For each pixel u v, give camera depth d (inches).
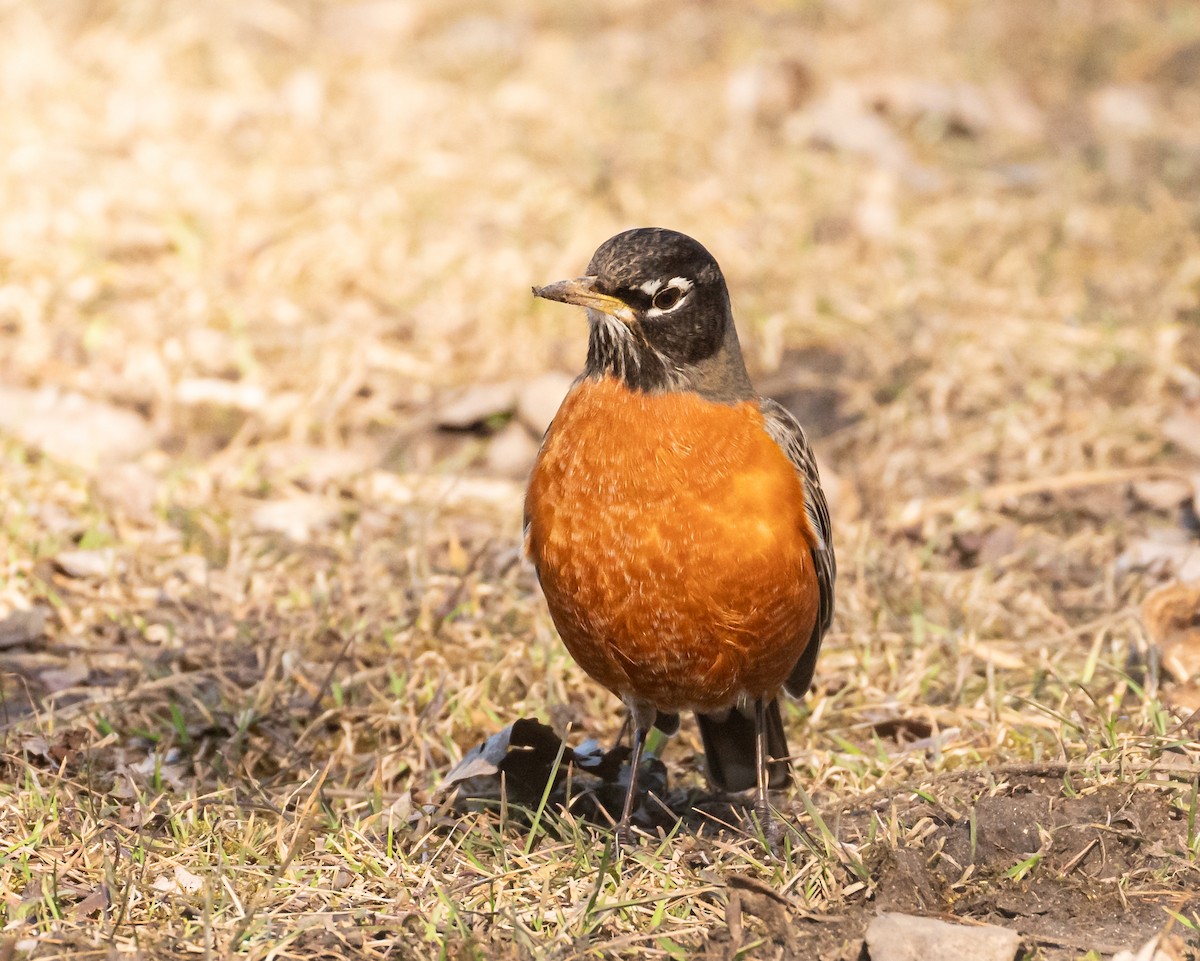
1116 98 794.2
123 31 776.3
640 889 284.5
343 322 572.4
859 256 633.0
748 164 700.0
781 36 847.1
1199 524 455.2
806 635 314.5
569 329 582.9
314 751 354.3
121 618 401.7
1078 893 281.1
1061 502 476.4
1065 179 701.9
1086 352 552.1
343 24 840.3
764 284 609.3
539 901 279.4
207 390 534.0
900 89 764.6
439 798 319.6
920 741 351.3
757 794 315.3
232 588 419.2
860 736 363.9
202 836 301.6
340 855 299.0
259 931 267.1
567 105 745.0
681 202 661.9
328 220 627.8
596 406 299.6
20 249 589.0
